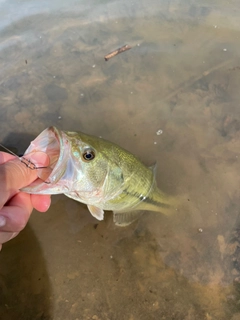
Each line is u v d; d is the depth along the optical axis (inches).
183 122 12.4
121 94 13.1
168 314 9.0
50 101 12.8
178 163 11.6
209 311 9.0
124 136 12.2
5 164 6.3
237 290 9.3
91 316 9.0
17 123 12.2
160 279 9.6
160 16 15.4
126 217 10.3
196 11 15.5
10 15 15.1
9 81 13.4
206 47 14.4
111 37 14.7
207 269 9.7
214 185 11.2
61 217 10.4
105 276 9.5
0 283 9.3
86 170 7.7
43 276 9.5
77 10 15.5
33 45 14.4
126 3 15.7
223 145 11.9
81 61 14.0
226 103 12.8
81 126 12.3
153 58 14.1
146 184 9.5
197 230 10.5
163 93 13.1
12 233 6.1
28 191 6.9
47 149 7.5
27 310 9.0
